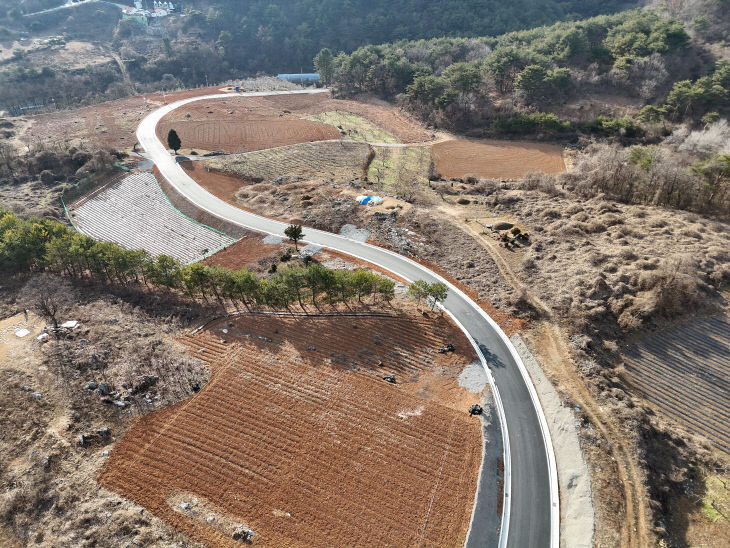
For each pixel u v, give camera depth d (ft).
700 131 313.73
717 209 219.61
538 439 129.80
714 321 161.99
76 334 158.51
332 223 234.17
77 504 108.68
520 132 351.05
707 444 131.03
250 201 261.85
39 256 199.11
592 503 112.78
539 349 158.40
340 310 174.91
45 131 360.28
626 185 237.45
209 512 108.78
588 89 372.79
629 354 155.33
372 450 124.06
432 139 353.10
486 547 105.60
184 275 172.96
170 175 290.56
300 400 137.28
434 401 139.23
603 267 182.29
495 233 220.84
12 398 131.95
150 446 122.93
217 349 155.53
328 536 105.29
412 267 203.31
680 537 109.60
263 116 397.19
